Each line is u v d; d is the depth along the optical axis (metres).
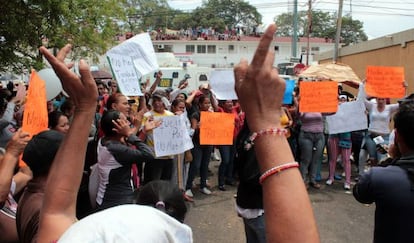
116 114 3.50
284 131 0.89
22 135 2.26
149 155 3.49
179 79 19.27
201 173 6.96
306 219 0.85
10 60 6.64
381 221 2.18
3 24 6.14
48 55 1.16
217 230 5.32
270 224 0.87
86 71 1.21
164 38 55.94
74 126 1.24
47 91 4.10
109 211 0.93
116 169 3.40
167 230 0.90
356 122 6.68
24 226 1.91
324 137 7.18
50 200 1.26
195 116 6.63
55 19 6.66
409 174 2.13
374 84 6.56
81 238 0.85
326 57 21.59
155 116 5.56
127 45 4.74
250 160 3.32
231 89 5.81
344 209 6.10
